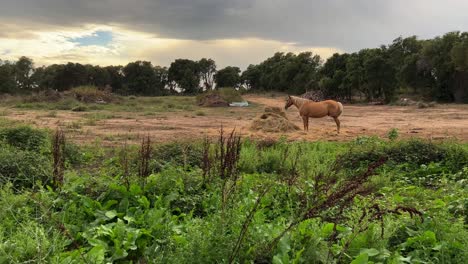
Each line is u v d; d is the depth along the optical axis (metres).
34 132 11.47
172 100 56.22
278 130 18.86
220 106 45.88
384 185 7.79
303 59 98.75
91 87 46.00
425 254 4.13
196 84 122.69
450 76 55.47
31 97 41.38
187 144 10.04
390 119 28.16
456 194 6.64
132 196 5.66
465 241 4.27
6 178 6.52
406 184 8.18
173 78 123.31
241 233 3.73
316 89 81.88
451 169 9.48
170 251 3.95
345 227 4.39
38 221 4.55
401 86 65.00
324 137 17.09
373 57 58.78
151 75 110.88
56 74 97.19
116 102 45.50
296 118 28.31
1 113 28.56
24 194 5.28
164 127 21.36
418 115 31.70
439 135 17.80
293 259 3.65
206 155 6.70
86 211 5.14
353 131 19.58
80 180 5.96
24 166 6.86
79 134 17.09
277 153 10.03
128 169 6.82
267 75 116.62
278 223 4.49
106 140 15.45
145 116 29.41
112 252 4.15
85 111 33.28
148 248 4.20
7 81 80.44
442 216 4.85
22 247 3.73
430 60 57.06
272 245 3.78
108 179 6.21
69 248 4.22
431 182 8.47
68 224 4.66
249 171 9.08
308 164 8.96
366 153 10.27
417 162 10.15
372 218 4.32
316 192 4.56
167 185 6.05
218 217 4.08
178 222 5.12
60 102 38.44
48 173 6.71
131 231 4.40
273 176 7.43
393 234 4.43
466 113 33.09
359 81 62.00
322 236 4.00
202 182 6.32
